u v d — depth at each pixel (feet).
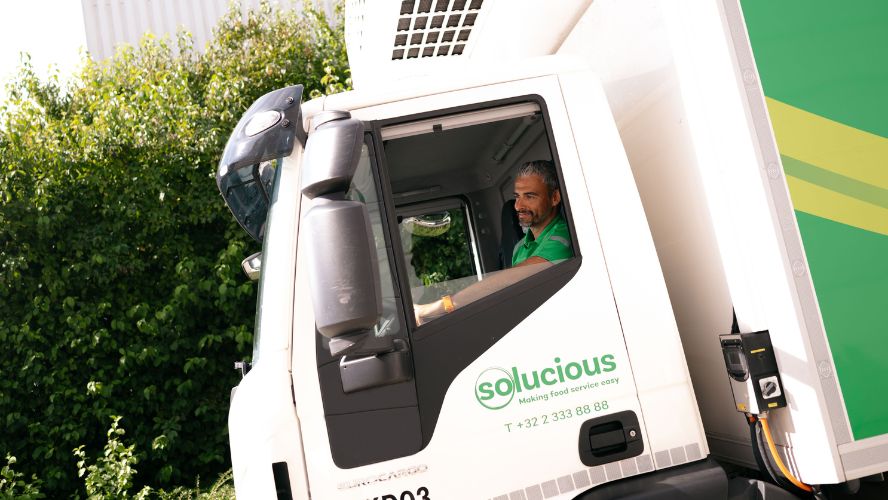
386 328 7.77
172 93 27.99
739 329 7.82
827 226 7.30
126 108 27.12
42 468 25.21
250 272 14.56
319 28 33.40
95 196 26.76
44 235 25.48
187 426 26.27
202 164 27.68
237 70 30.17
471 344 7.84
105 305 25.53
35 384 24.91
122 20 36.14
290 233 7.95
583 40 10.25
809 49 7.47
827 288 7.22
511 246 9.77
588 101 8.59
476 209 10.06
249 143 7.91
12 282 25.12
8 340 25.09
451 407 7.68
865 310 7.22
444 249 9.99
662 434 7.91
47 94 30.35
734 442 8.59
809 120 7.38
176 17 36.58
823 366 7.11
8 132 26.30
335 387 7.63
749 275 7.54
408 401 7.66
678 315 9.35
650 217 9.52
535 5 9.66
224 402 26.99
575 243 8.21
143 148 26.96
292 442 7.49
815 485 7.59
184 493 24.13
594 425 7.83
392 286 7.88
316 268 6.77
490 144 9.34
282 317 7.79
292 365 7.68
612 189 8.39
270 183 9.73
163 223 26.76
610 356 7.97
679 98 8.16
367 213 6.99
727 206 7.66
